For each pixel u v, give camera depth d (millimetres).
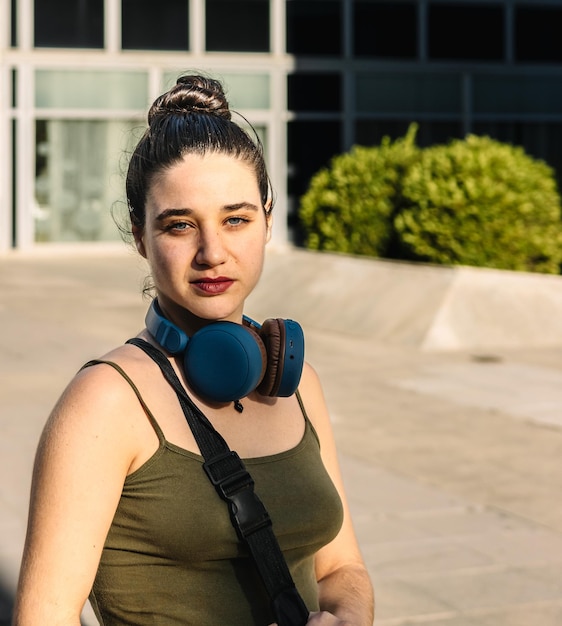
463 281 13008
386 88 24812
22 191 23125
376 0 24594
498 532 6266
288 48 24359
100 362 1935
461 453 7984
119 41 23406
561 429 8773
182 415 1946
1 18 22766
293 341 2047
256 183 2021
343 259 14688
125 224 2262
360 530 6223
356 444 8188
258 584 1944
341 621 1922
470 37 25109
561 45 25625
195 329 2086
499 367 11336
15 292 17094
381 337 12914
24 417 8852
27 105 23016
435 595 5293
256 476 2000
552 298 13188
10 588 5223
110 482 1859
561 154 25812
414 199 13984
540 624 4988
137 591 1908
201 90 2086
